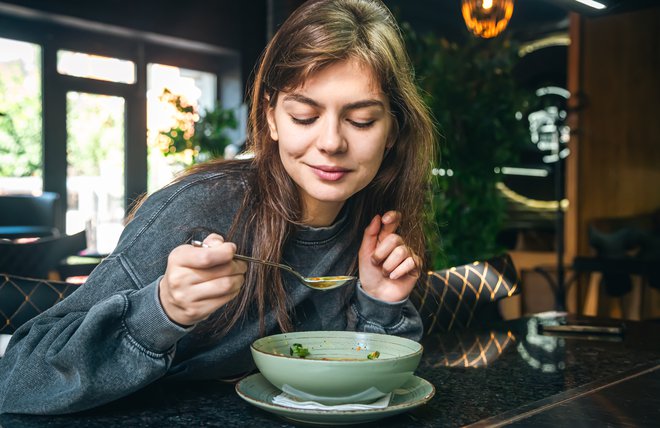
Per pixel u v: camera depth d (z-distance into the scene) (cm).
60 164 649
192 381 100
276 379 79
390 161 109
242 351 101
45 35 637
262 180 100
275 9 457
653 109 600
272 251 99
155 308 77
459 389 94
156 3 693
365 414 74
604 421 79
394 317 109
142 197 118
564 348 126
